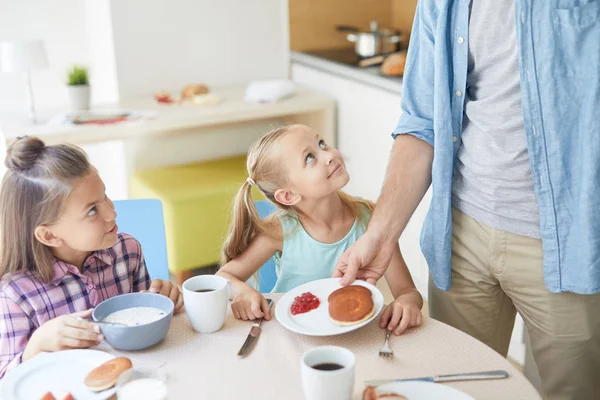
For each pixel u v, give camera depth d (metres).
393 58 3.12
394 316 1.45
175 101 3.40
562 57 1.41
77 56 3.87
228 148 3.79
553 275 1.53
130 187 3.58
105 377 1.26
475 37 1.52
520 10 1.41
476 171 1.59
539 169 1.48
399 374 1.29
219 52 3.67
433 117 1.70
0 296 1.54
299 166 1.74
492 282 1.69
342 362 1.22
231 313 1.54
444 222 1.67
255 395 1.25
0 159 3.13
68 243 1.55
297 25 3.74
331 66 3.44
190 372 1.32
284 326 1.42
